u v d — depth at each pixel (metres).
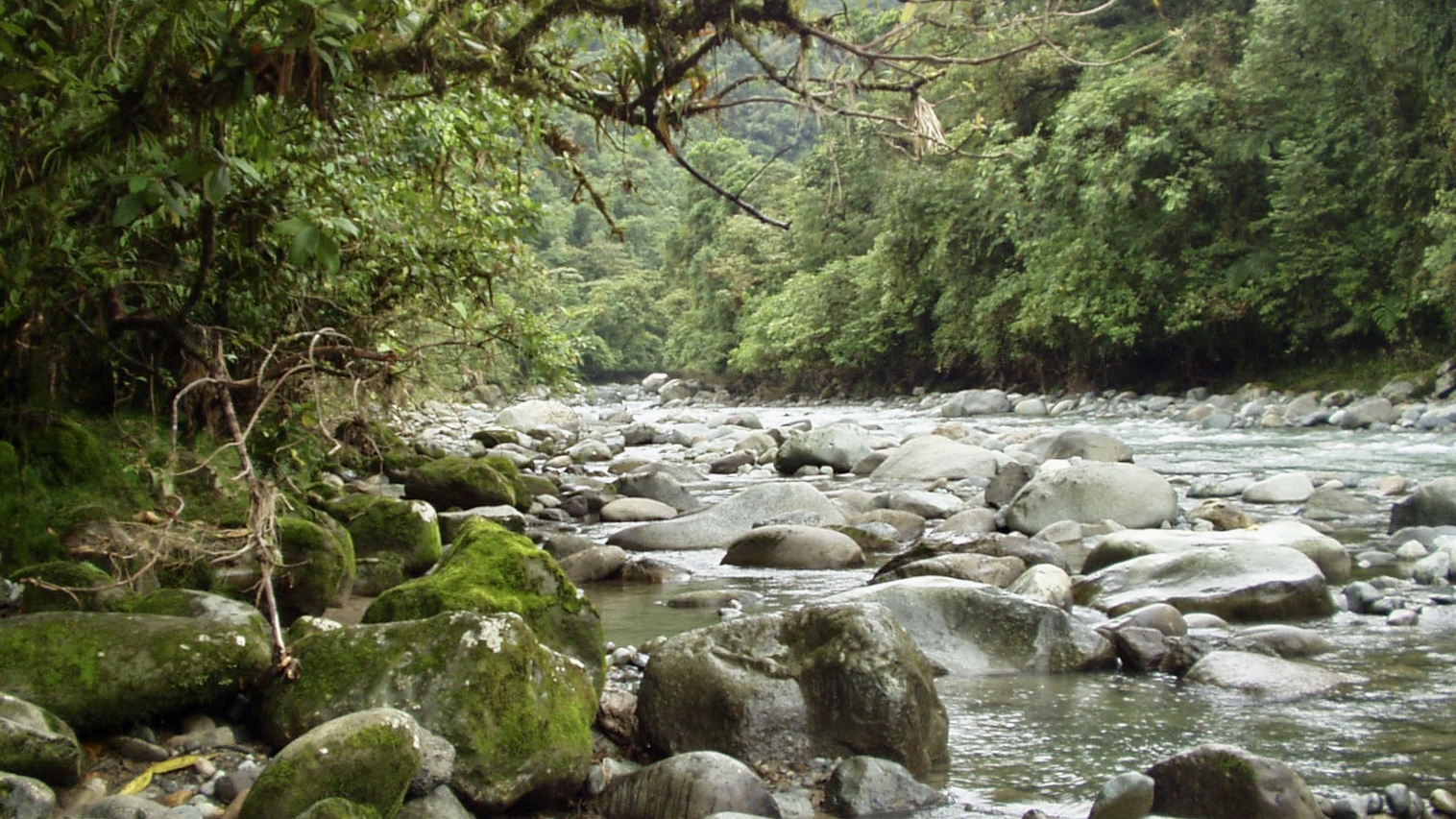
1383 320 19.38
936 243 28.47
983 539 7.25
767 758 3.76
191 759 3.39
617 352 53.41
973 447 12.66
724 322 42.28
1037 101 25.78
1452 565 6.34
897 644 3.85
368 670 3.52
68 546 4.59
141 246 5.29
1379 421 16.30
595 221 60.38
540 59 4.19
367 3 3.49
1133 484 8.71
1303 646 4.97
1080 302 23.44
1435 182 18.86
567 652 4.32
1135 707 4.34
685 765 3.40
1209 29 22.23
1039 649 4.93
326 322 6.48
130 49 3.79
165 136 3.88
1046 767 3.74
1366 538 7.85
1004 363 28.88
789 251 38.88
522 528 8.55
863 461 13.34
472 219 6.82
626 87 4.16
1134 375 25.34
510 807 3.39
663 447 17.95
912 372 32.94
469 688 3.43
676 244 47.59
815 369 36.28
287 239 5.10
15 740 3.04
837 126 4.38
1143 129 21.81
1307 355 21.84
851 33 3.80
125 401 5.89
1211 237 22.70
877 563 7.74
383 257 6.39
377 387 6.66
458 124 6.40
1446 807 3.26
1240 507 9.48
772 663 3.91
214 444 6.08
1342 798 3.33
